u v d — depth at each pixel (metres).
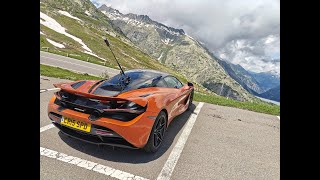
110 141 3.76
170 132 5.49
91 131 3.68
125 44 139.38
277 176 3.86
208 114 7.58
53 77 12.61
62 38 80.12
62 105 4.07
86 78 15.31
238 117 7.59
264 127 6.64
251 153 4.70
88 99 3.93
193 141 5.03
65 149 4.04
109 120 3.57
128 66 76.81
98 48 88.25
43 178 3.17
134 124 3.59
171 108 4.91
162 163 3.93
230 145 5.02
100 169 3.54
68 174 3.32
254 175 3.84
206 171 3.80
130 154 4.14
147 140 3.83
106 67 38.88
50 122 5.21
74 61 37.62
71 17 133.50
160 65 131.50
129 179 3.36
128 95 4.07
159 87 4.98
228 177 3.69
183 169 3.79
